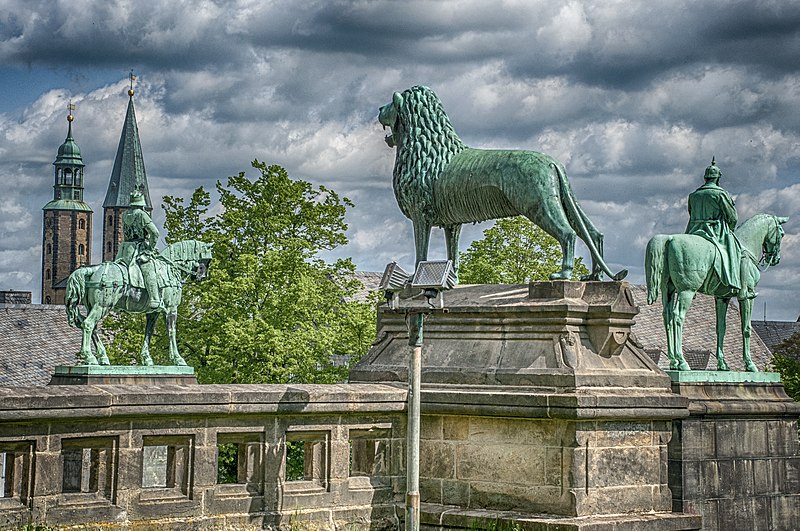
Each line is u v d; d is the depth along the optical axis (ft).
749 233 83.35
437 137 57.11
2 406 42.19
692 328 195.31
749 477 79.00
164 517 46.65
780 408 80.33
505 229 153.17
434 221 57.16
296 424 50.29
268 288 130.21
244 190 138.72
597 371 50.31
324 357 130.82
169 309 111.34
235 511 48.47
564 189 53.26
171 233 138.92
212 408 47.44
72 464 90.33
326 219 139.54
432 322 54.39
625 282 51.55
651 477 51.67
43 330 180.24
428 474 53.31
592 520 48.65
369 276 228.43
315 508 50.62
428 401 52.34
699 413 76.64
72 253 643.04
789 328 271.08
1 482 98.48
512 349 51.70
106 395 44.73
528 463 50.47
